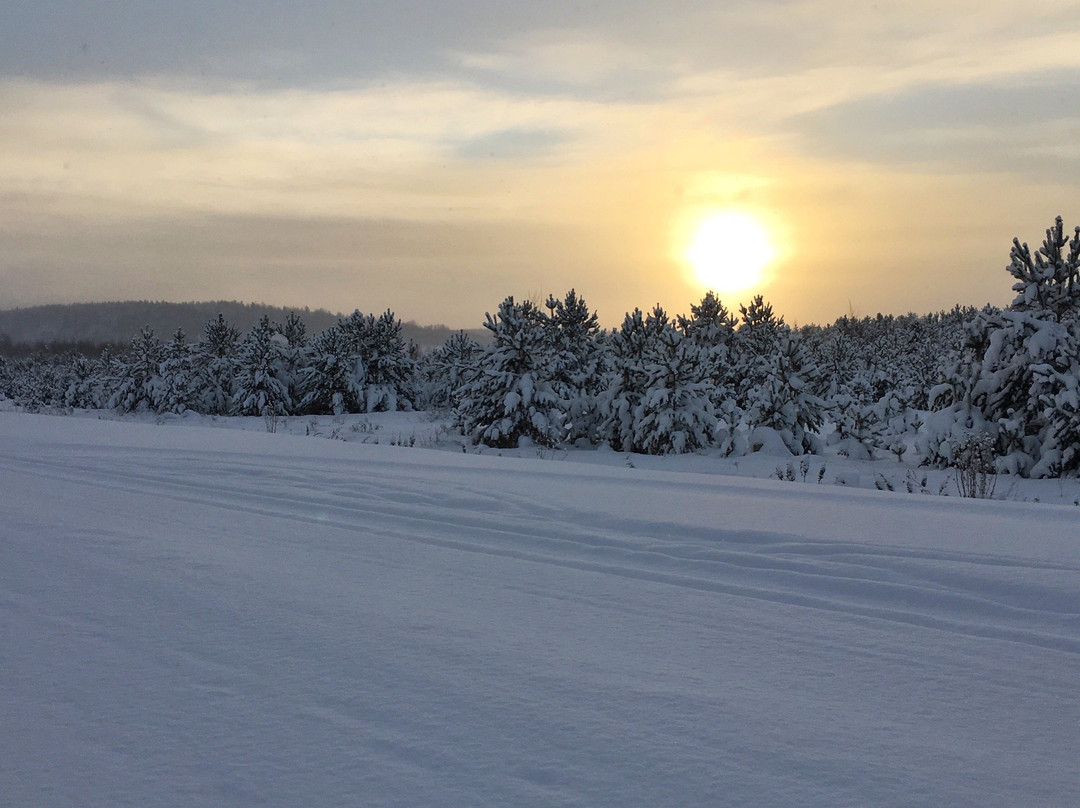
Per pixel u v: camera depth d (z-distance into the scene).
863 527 7.46
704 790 2.89
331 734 3.31
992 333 19.17
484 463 12.49
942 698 3.76
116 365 45.44
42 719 3.46
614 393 24.22
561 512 8.24
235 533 7.27
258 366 42.00
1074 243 19.16
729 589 5.57
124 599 5.20
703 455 21.94
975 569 5.84
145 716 3.48
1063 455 16.98
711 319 35.44
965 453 17.02
